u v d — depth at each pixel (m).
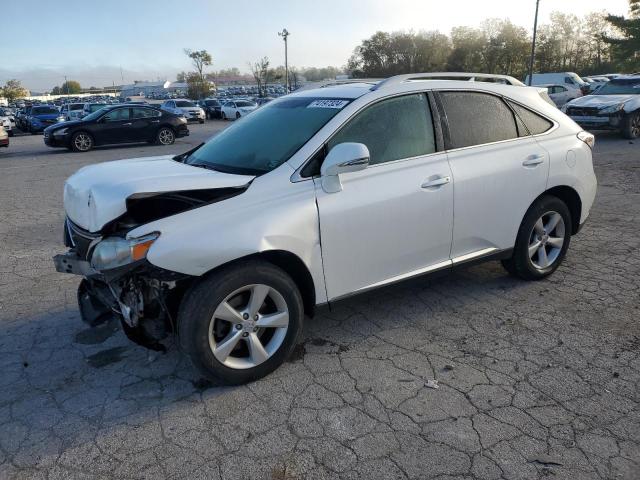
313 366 3.38
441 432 2.73
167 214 3.19
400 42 64.25
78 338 3.85
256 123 3.94
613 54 41.38
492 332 3.77
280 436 2.74
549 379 3.17
